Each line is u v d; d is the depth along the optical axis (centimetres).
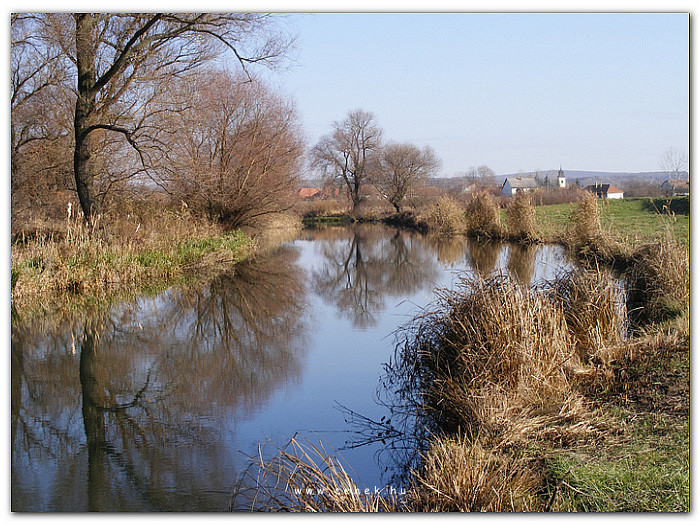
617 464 427
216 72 2089
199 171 1802
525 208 2280
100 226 1559
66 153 1938
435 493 406
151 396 736
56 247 1340
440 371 646
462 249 2294
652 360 603
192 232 1922
